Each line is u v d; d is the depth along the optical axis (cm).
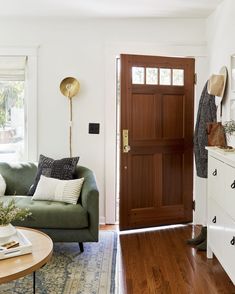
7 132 442
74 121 435
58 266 314
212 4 369
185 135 430
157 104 416
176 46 428
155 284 284
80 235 330
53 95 433
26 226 326
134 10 389
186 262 327
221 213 290
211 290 276
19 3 365
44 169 383
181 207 435
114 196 441
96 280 288
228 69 345
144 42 427
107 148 435
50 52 429
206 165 369
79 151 438
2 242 233
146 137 414
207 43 423
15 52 428
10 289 272
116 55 429
